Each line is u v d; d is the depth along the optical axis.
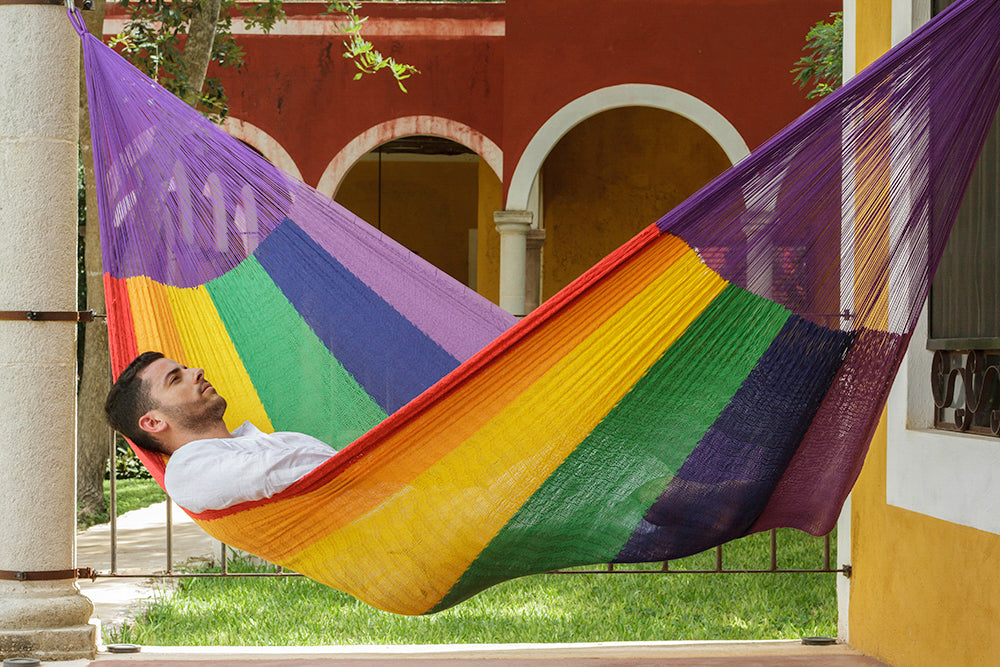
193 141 3.88
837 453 3.02
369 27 12.81
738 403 2.89
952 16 2.63
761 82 11.54
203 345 3.97
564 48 11.66
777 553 7.15
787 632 5.05
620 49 11.62
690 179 14.45
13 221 4.16
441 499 2.96
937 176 2.81
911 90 2.72
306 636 5.00
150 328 3.87
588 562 3.10
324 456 3.06
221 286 3.98
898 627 3.99
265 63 12.80
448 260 17.98
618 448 2.95
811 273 2.84
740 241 2.82
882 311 2.86
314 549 3.10
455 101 12.87
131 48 9.60
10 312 4.13
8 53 4.16
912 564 3.89
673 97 11.59
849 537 4.46
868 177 2.80
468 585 3.15
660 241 2.76
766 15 11.52
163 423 3.29
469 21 12.80
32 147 4.16
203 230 3.93
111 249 3.80
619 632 5.07
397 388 4.13
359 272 4.11
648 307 2.83
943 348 3.85
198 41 9.80
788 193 2.79
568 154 14.52
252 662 4.20
